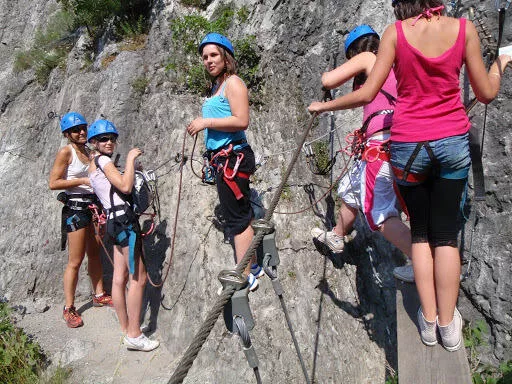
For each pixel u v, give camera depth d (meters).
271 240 2.50
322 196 4.97
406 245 3.36
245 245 3.76
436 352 2.67
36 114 7.34
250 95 5.88
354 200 4.11
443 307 2.56
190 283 4.38
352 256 4.83
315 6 5.68
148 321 4.61
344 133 5.13
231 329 2.07
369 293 4.68
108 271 5.34
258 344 3.86
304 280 4.40
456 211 2.50
